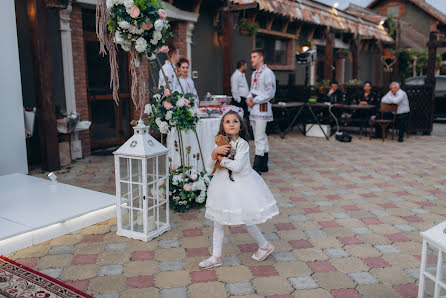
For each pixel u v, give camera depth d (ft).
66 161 22.18
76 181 18.93
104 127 26.76
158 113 14.33
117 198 12.59
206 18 31.71
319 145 29.55
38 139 22.34
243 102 29.78
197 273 10.42
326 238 12.69
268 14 34.32
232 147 10.27
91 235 12.84
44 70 19.88
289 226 13.67
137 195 13.64
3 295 9.11
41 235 12.19
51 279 9.88
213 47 32.83
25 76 21.18
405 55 64.34
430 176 20.53
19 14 20.66
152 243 12.25
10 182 17.21
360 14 62.95
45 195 15.29
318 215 14.76
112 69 12.70
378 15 63.26
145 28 11.85
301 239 12.62
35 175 19.94
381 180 19.72
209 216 10.51
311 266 10.83
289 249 11.89
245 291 9.56
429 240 7.39
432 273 7.82
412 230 13.35
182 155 15.37
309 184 18.94
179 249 11.85
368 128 38.01
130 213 12.92
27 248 11.83
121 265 10.82
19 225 12.12
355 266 10.83
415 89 33.91
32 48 19.84
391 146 29.32
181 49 29.55
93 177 19.63
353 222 14.07
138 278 10.14
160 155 12.67
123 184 18.22
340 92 35.19
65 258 11.21
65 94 22.91
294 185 18.75
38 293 9.18
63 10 22.00
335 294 9.43
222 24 30.40
